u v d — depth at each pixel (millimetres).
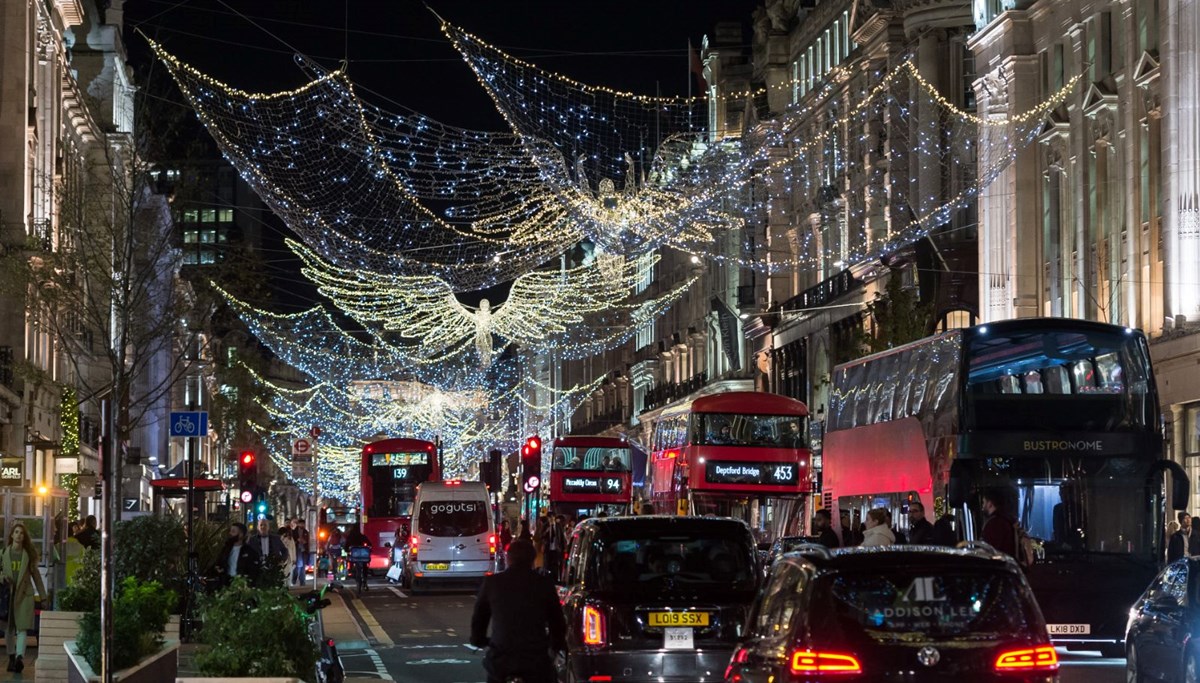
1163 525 25375
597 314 132500
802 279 80375
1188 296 42438
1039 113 52062
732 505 43438
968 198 57750
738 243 89688
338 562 59344
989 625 11414
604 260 103875
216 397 83062
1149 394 25797
